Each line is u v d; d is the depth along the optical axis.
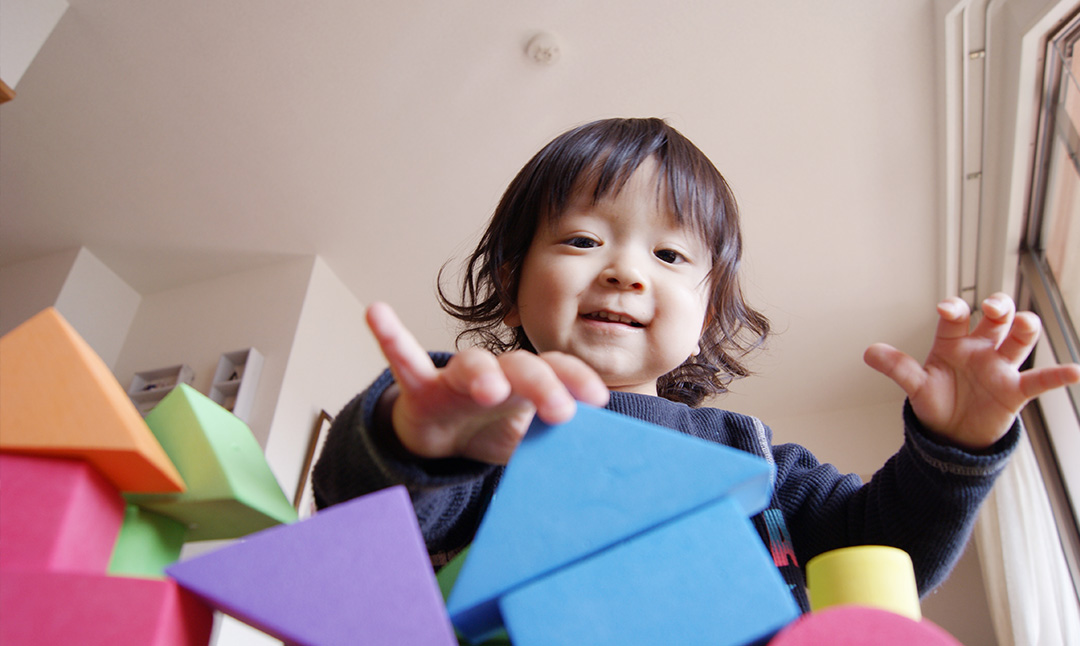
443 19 2.03
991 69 2.06
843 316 3.15
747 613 0.22
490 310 0.96
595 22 2.03
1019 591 2.57
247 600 0.23
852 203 2.62
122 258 2.86
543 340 0.67
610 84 2.20
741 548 0.24
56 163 2.45
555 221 0.74
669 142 0.80
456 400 0.29
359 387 2.86
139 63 2.13
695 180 0.77
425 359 0.29
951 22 1.96
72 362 0.27
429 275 2.90
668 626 0.22
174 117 2.30
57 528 0.24
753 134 2.36
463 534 0.48
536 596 0.23
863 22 2.03
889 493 0.55
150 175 2.51
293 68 2.15
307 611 0.22
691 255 0.72
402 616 0.22
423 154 2.44
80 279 2.76
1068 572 2.49
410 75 2.18
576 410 0.27
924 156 2.42
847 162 2.46
